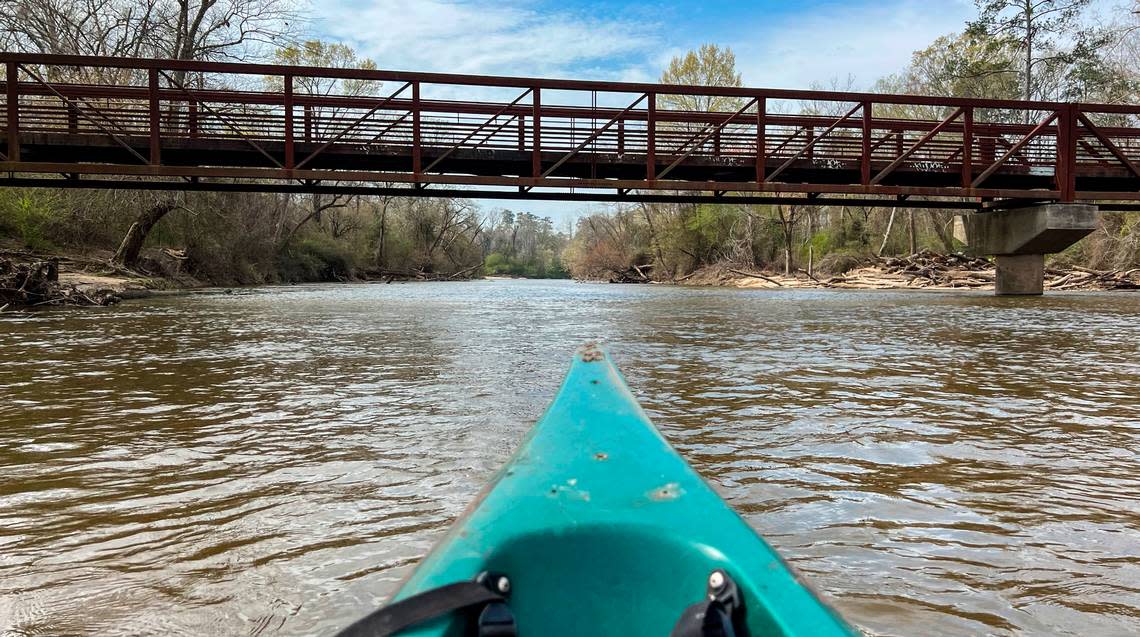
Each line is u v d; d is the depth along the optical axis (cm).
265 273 3875
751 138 1717
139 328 1074
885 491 301
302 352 775
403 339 913
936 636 184
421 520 271
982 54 4038
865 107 1700
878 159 1884
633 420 191
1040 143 1961
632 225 6819
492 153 1638
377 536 256
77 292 1625
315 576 224
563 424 187
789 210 4981
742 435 397
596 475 147
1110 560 233
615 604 120
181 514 279
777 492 300
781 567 114
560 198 1720
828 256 4362
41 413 464
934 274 3359
